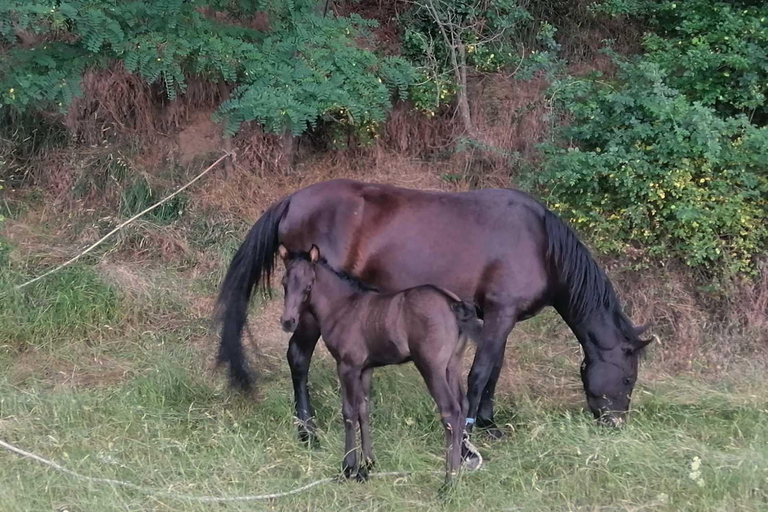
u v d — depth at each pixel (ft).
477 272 21.33
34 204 33.86
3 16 24.40
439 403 18.28
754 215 29.40
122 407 22.11
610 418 21.67
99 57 27.96
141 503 17.40
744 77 31.35
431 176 35.58
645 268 29.81
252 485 18.48
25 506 16.83
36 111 35.45
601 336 21.80
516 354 27.55
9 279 28.84
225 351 22.04
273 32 29.07
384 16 39.83
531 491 17.98
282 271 31.30
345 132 36.24
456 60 36.94
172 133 35.86
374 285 21.80
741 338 28.25
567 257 21.66
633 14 37.65
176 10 26.23
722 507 16.99
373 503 17.89
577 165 29.76
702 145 28.60
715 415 23.38
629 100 30.07
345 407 19.25
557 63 34.58
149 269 31.37
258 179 35.22
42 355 26.27
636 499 17.60
